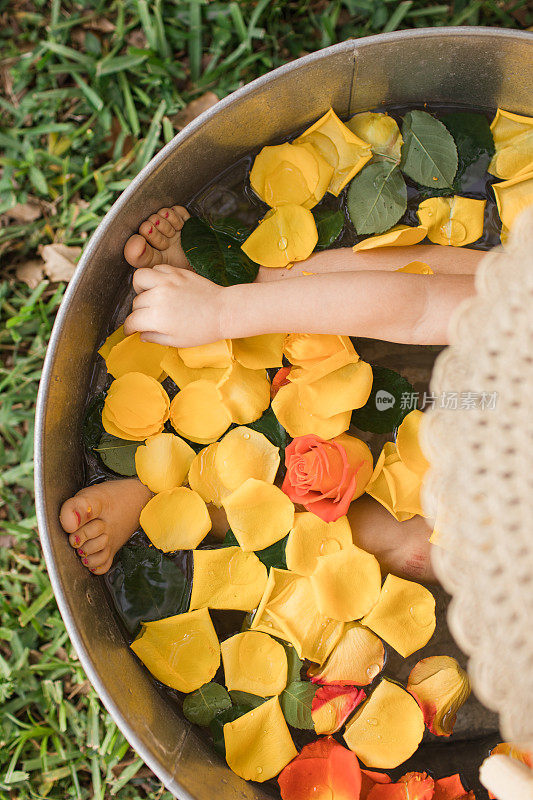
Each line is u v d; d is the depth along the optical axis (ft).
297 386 3.08
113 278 3.16
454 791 3.00
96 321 3.13
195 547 3.11
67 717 3.48
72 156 3.69
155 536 3.10
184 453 3.14
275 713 3.03
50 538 2.89
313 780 2.99
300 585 3.08
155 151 3.64
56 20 3.68
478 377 2.50
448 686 3.06
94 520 3.05
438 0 3.62
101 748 3.39
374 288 2.99
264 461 3.11
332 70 3.00
